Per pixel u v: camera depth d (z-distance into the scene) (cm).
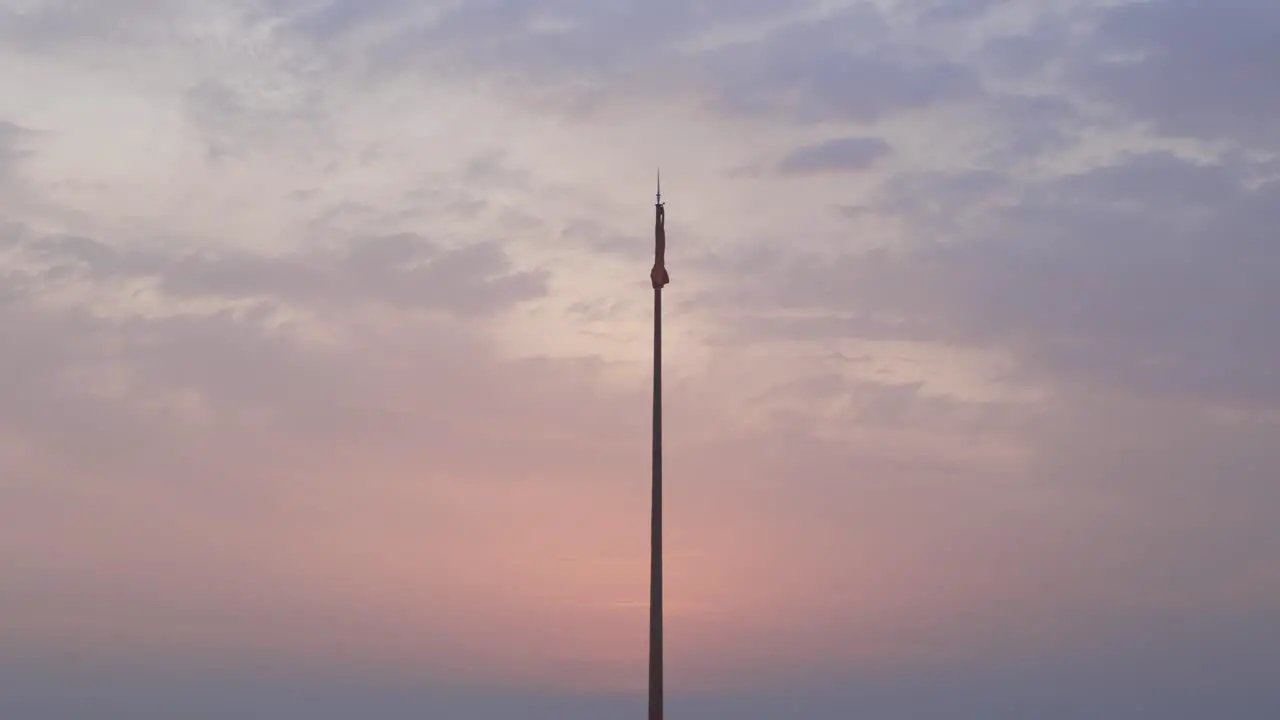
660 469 3559
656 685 3444
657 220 3706
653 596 3488
